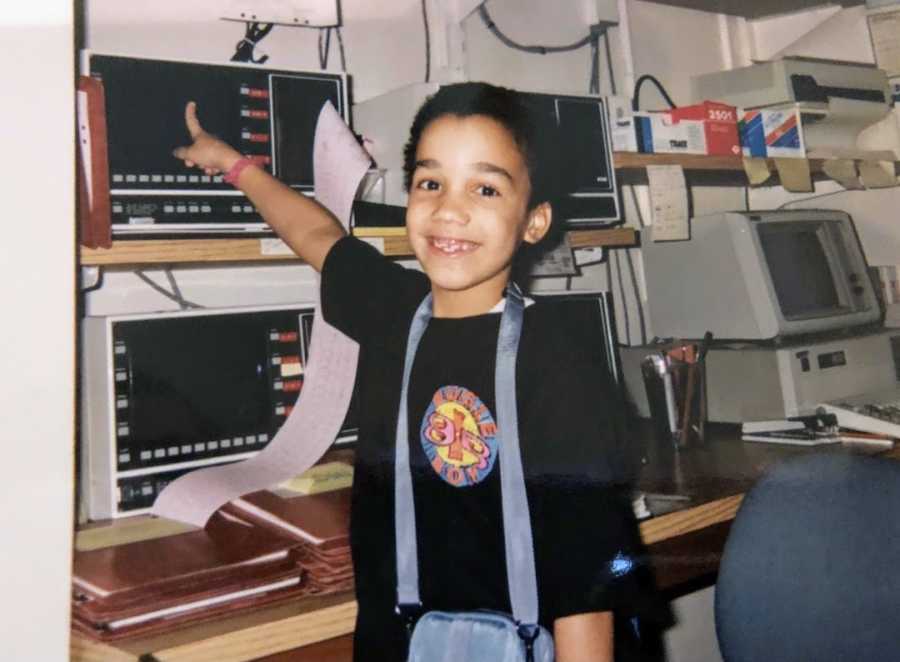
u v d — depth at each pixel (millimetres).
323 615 881
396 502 893
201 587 851
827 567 1049
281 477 1128
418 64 1633
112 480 1055
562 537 832
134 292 1301
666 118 1705
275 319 1174
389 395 956
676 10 2125
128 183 1051
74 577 847
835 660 1039
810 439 1527
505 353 883
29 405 770
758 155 1843
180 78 1088
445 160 918
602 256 1854
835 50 2205
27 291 767
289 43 1477
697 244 1760
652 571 1126
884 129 2098
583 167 1477
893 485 1040
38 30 765
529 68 1806
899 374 1796
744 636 1084
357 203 1256
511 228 924
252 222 1129
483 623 820
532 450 853
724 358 1691
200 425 1117
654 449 1501
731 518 1191
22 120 762
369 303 1035
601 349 1430
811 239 1803
